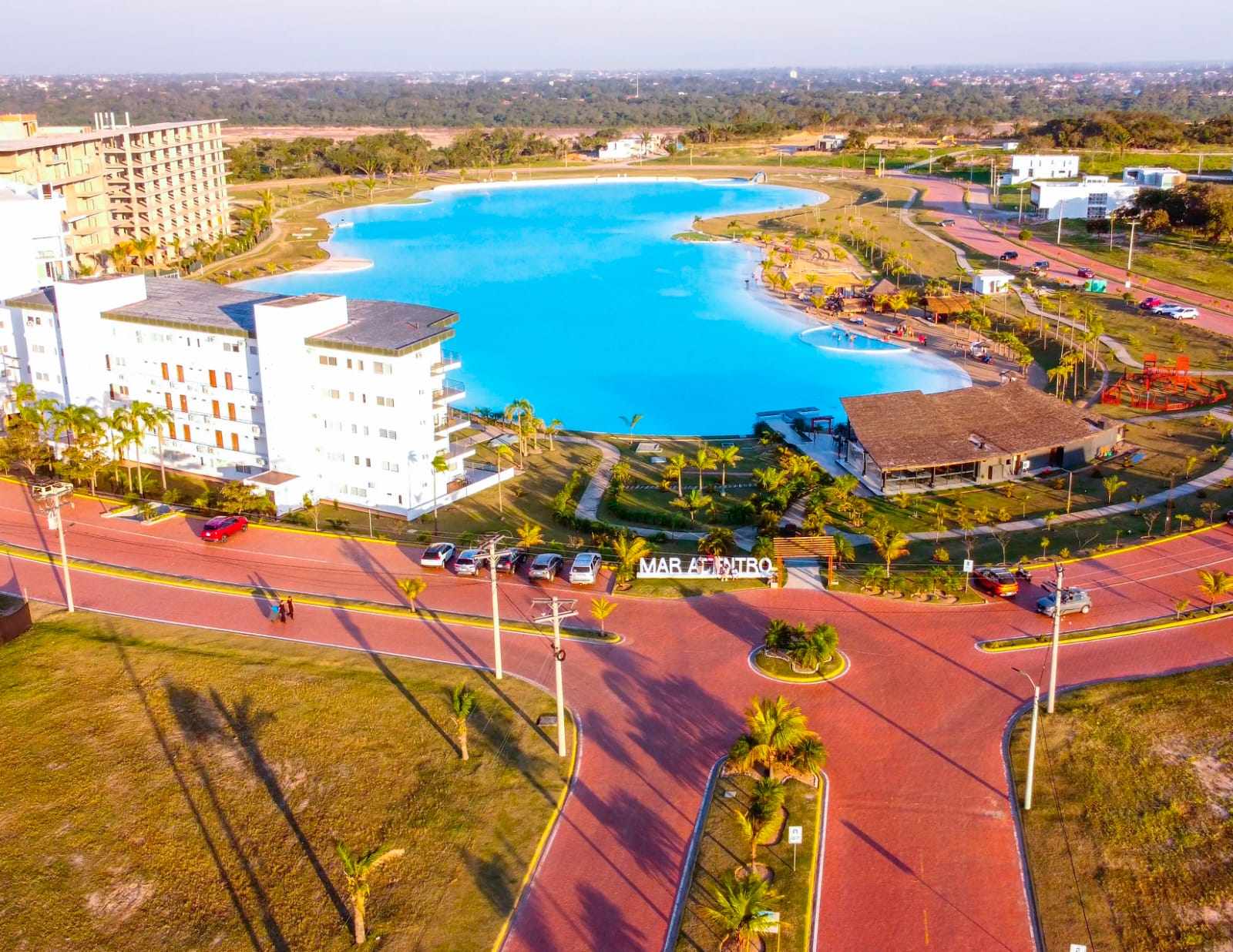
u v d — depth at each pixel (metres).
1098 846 58.03
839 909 53.91
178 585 91.75
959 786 63.19
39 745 68.75
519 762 65.94
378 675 76.12
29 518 106.75
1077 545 98.25
